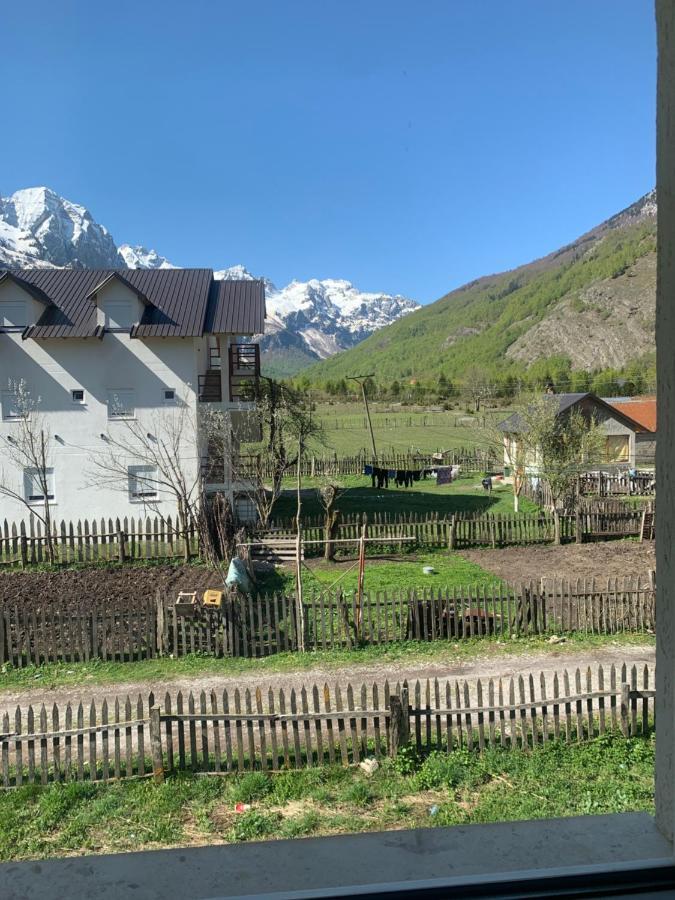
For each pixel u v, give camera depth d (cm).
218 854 206
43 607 1619
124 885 196
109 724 851
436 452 5809
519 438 3225
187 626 1377
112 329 2567
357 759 884
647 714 942
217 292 2947
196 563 2111
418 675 1249
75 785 824
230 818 763
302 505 3406
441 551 2358
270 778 848
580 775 845
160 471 2567
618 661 1295
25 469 2542
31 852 701
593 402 4003
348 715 884
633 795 775
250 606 1363
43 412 2550
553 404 3044
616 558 2209
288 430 2894
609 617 1455
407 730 894
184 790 823
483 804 774
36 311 2570
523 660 1309
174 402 2591
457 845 204
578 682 926
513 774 848
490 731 906
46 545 2133
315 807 784
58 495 2564
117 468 2567
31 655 1341
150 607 1369
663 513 197
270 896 184
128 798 806
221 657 1355
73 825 746
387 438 7544
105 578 1950
